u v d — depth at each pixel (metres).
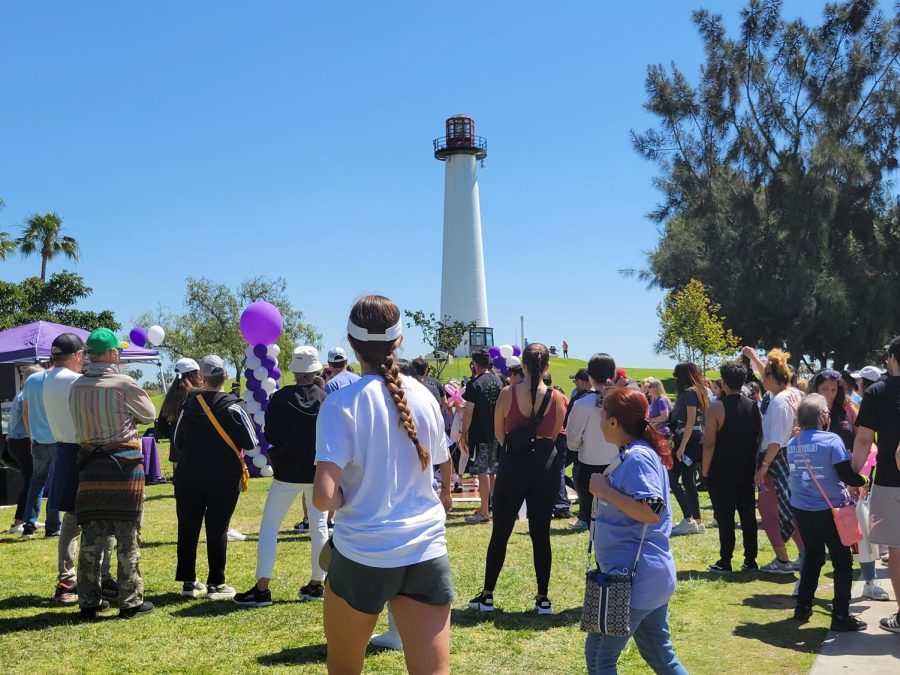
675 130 42.28
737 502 7.35
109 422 5.72
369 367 3.12
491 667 4.89
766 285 39.50
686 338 39.12
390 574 2.92
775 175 39.97
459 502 11.91
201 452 6.30
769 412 6.98
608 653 3.74
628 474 3.68
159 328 16.25
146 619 5.83
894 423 5.41
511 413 5.93
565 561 7.82
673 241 42.00
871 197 40.06
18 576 7.18
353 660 3.07
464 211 57.66
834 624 5.63
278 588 6.77
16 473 11.75
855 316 38.62
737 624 5.82
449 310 57.34
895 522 5.44
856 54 39.44
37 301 40.41
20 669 4.86
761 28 40.88
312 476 6.12
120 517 5.81
